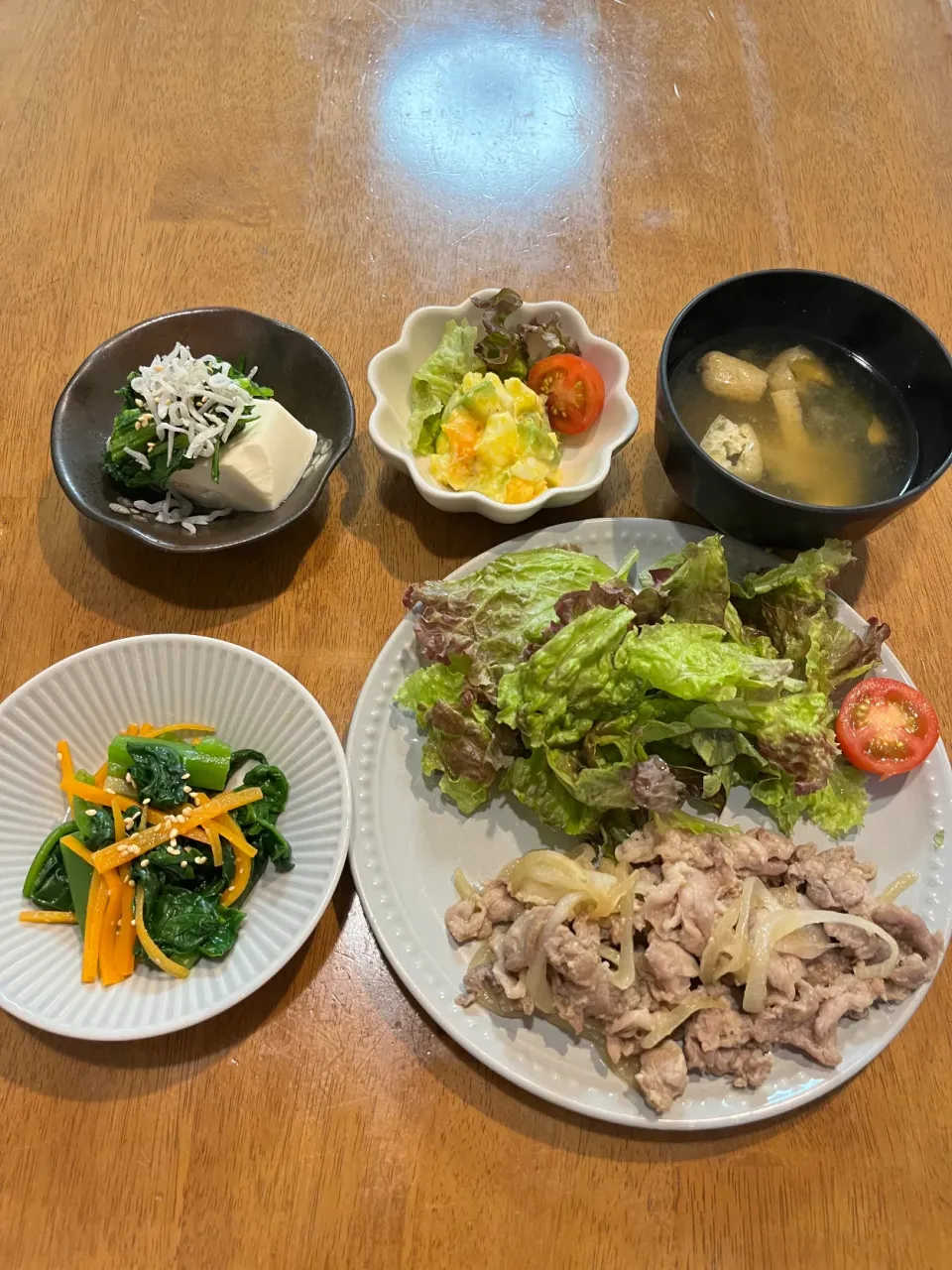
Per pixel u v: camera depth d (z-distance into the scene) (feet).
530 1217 1.17
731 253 1.86
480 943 1.27
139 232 1.85
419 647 1.39
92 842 1.27
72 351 1.73
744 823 1.36
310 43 2.09
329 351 1.73
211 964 1.24
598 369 1.59
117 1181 1.18
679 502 1.62
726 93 2.06
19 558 1.56
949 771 1.35
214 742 1.33
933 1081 1.25
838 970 1.27
